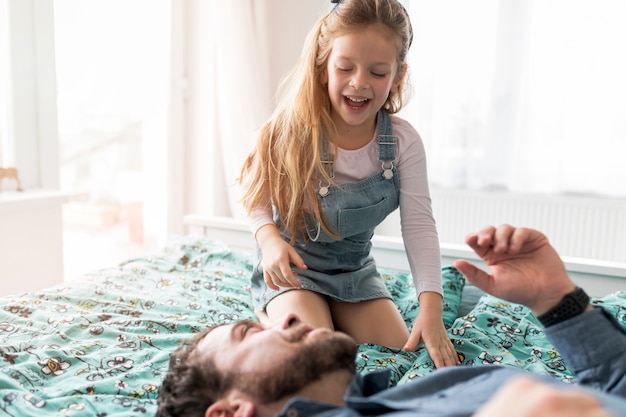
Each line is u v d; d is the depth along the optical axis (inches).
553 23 99.3
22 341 46.3
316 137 52.3
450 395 28.6
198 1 101.1
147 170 100.6
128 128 97.9
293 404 27.5
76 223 96.8
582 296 31.4
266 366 31.0
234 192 102.9
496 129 105.0
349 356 32.4
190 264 68.5
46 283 80.4
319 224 53.7
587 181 102.3
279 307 51.9
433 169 109.0
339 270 56.7
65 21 86.0
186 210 108.6
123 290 59.4
